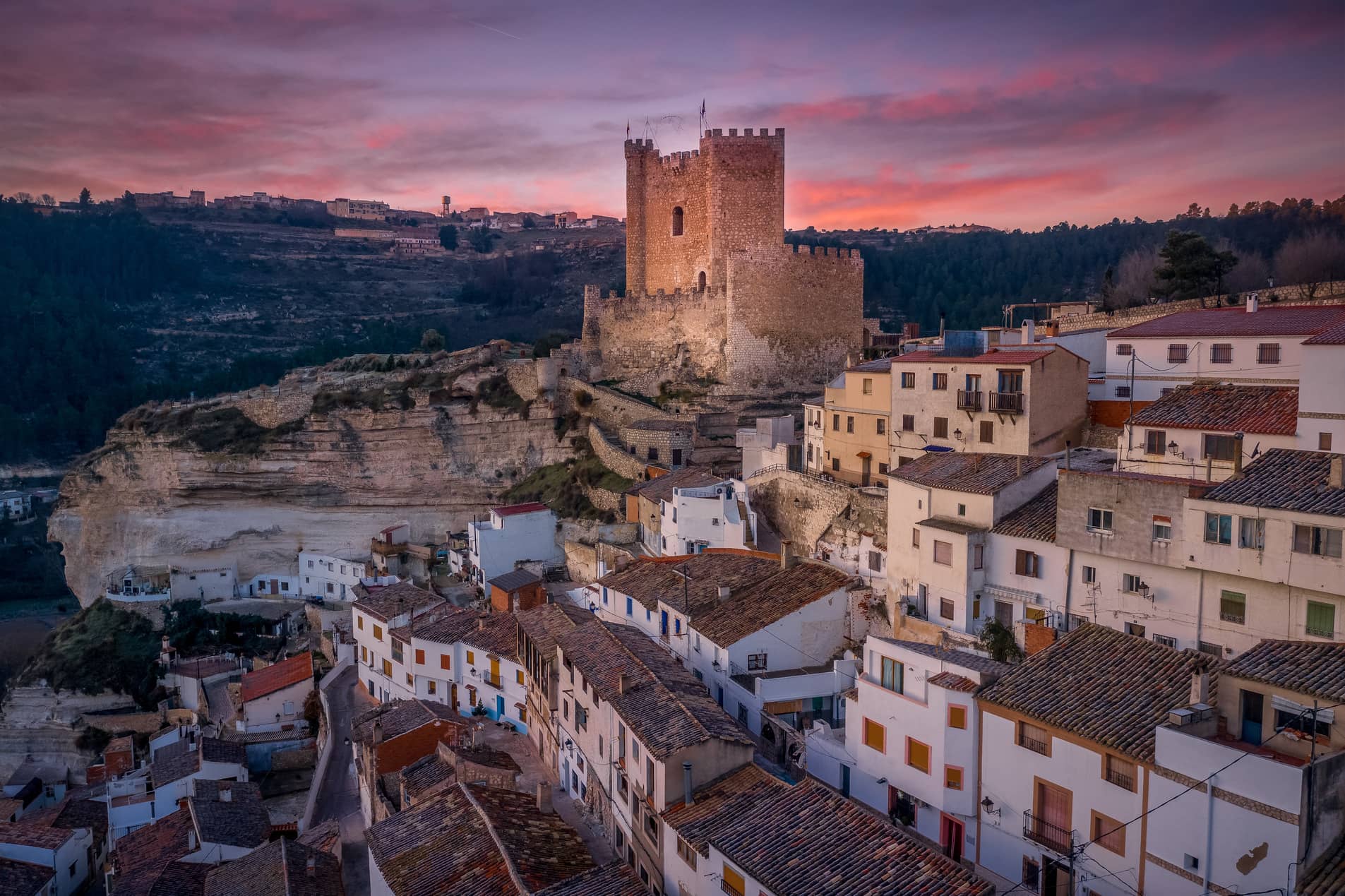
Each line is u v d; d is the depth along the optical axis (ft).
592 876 135.23
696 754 139.54
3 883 222.28
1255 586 134.82
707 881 126.62
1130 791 112.78
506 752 202.90
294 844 181.98
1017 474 174.70
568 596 262.47
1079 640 135.95
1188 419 168.86
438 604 281.33
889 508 193.16
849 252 392.47
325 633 345.31
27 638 538.47
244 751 269.85
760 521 266.98
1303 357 152.25
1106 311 327.67
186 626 401.90
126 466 451.53
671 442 341.21
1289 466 139.44
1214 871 103.76
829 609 191.31
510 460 420.36
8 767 383.04
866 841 118.52
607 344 416.26
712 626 191.11
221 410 456.86
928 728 135.13
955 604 172.96
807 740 157.58
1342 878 95.30
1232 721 111.55
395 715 211.82
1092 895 116.78
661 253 412.16
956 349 229.86
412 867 147.64
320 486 437.99
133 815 250.37
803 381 383.45
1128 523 149.38
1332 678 105.40
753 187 384.06
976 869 130.21
